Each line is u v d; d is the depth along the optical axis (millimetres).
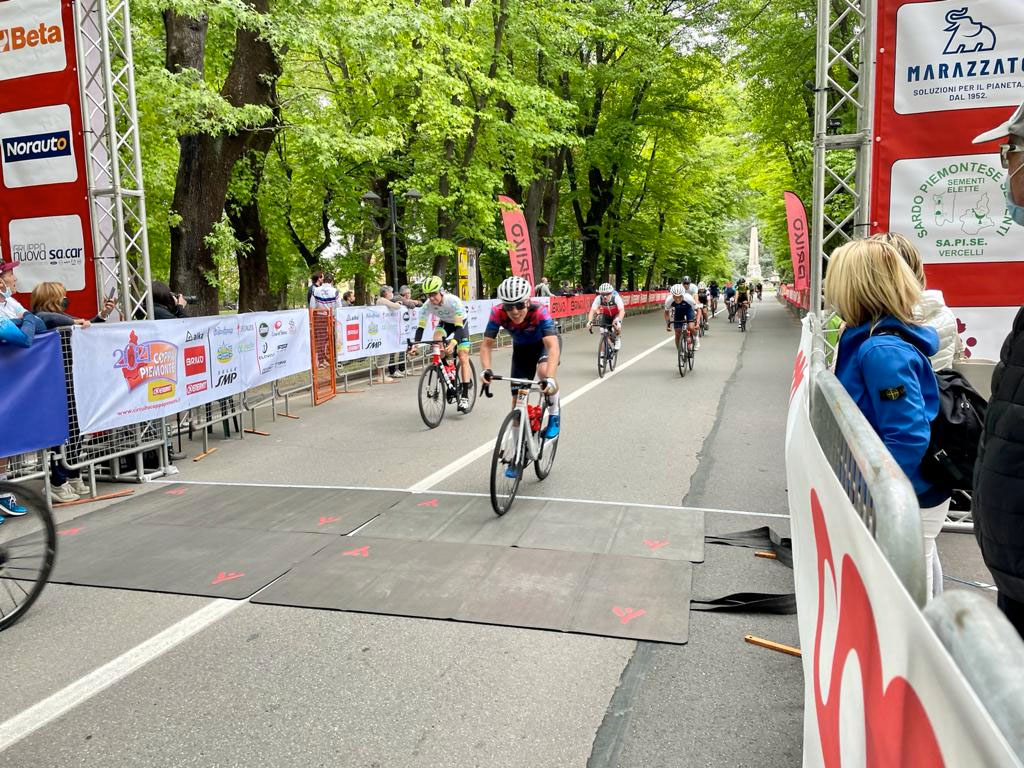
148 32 13180
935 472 2354
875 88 5070
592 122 29141
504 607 3717
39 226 6969
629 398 10336
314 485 6156
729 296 32094
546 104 19047
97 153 6898
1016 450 1626
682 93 29484
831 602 1518
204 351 7492
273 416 9266
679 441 7562
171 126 10445
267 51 11727
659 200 36000
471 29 17969
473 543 4617
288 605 3814
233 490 6070
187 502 5746
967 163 4930
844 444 1689
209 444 8000
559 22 20156
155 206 15484
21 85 6809
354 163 18875
